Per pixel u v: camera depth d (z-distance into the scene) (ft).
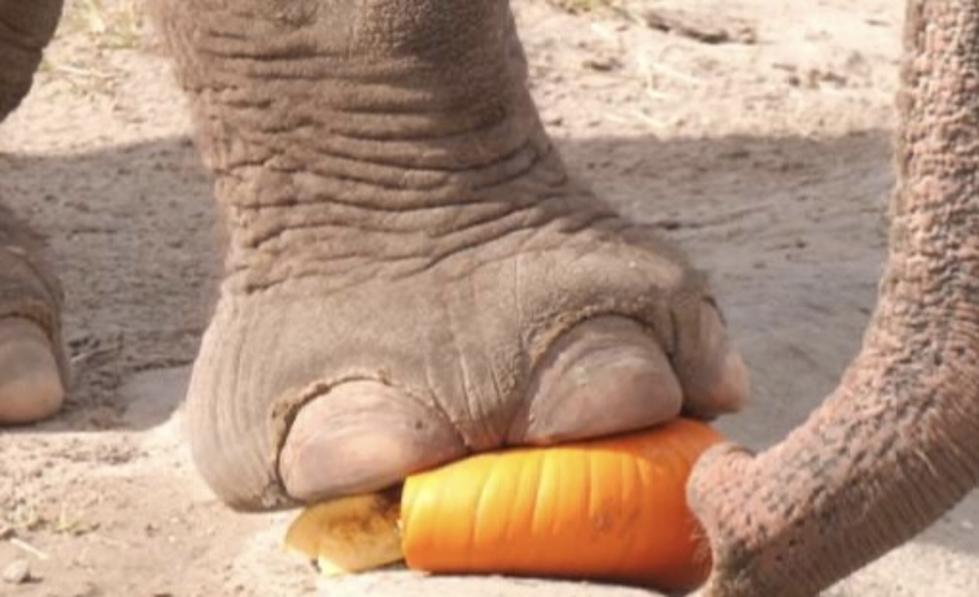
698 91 28.94
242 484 16.43
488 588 15.74
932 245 11.93
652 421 15.87
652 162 26.81
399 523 16.20
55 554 17.40
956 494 12.12
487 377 15.83
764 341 20.34
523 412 15.85
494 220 16.14
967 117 11.78
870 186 25.44
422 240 16.08
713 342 16.29
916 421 12.00
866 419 12.09
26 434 19.52
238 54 16.15
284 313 16.21
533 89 28.89
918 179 11.91
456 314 15.94
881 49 30.45
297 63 16.07
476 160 16.15
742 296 21.57
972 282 11.91
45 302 19.98
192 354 21.35
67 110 28.17
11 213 20.54
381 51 15.94
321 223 16.20
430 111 16.05
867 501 12.10
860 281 21.91
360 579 16.16
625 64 29.71
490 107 16.17
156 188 26.04
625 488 15.78
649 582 16.05
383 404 15.84
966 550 17.26
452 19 15.90
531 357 15.83
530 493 15.74
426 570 16.01
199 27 16.20
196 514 17.95
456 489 15.76
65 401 20.25
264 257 16.33
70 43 29.73
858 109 28.50
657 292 15.99
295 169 16.24
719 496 12.39
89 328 21.98
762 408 19.20
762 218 24.56
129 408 20.11
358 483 15.87
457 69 16.01
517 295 15.90
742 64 29.78
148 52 29.58
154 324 22.16
